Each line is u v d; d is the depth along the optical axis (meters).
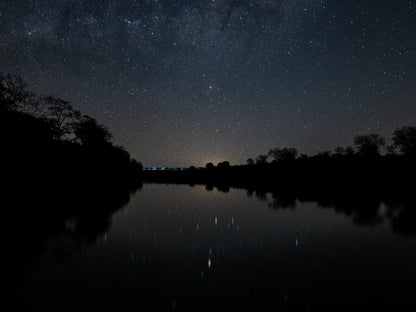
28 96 18.14
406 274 3.87
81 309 2.82
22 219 8.37
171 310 2.81
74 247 5.35
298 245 5.67
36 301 3.00
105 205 12.82
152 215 10.02
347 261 4.52
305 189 23.70
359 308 2.88
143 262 4.45
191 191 24.69
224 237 6.44
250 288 3.40
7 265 4.22
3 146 13.82
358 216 9.70
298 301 3.03
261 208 12.27
